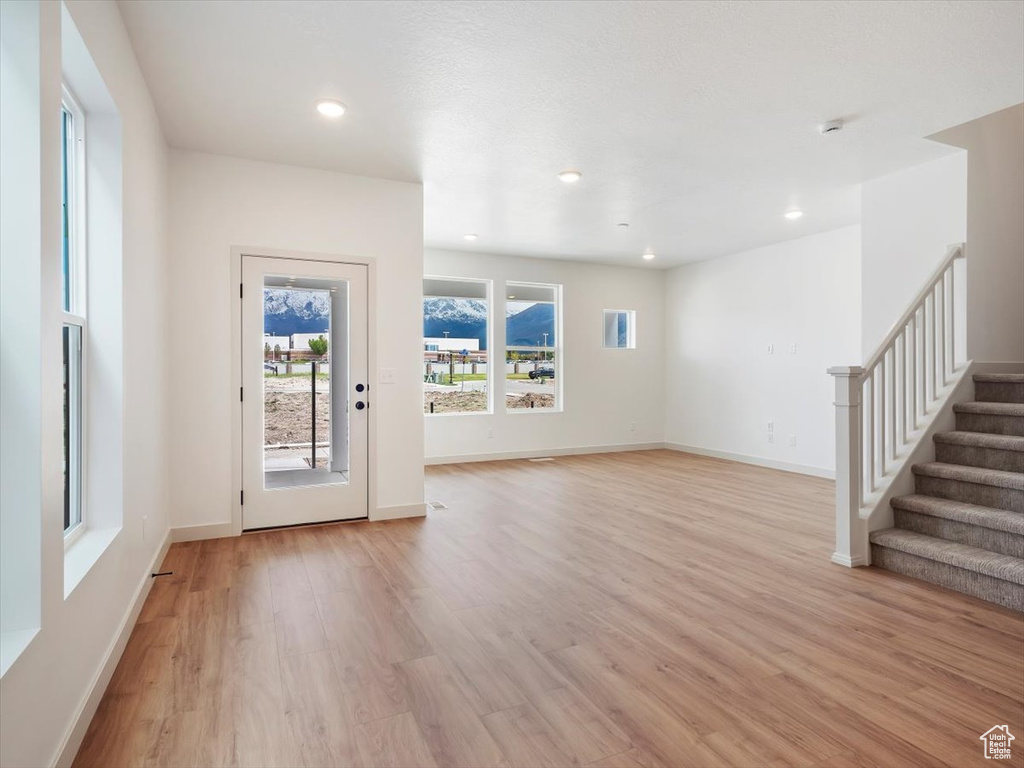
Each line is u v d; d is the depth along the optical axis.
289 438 4.02
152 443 2.96
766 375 6.66
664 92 2.94
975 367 3.77
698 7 2.24
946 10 2.27
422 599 2.78
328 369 4.13
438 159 3.85
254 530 3.93
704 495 5.14
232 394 3.82
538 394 7.54
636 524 4.16
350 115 3.19
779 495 5.14
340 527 4.06
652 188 4.47
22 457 1.38
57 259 1.51
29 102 1.40
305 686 2.00
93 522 2.21
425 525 4.13
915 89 2.92
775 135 3.48
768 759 1.62
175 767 1.59
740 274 7.00
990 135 3.89
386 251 4.25
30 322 1.38
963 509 3.02
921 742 1.69
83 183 2.21
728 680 2.04
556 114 3.18
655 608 2.67
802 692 1.96
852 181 4.34
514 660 2.19
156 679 2.04
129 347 2.39
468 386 7.15
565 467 6.67
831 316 5.90
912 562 3.06
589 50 2.54
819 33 2.42
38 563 1.39
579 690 1.98
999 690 1.97
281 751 1.66
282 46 2.51
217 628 2.45
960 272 3.79
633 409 8.05
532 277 7.35
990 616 2.57
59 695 1.52
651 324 8.16
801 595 2.83
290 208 3.96
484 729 1.76
